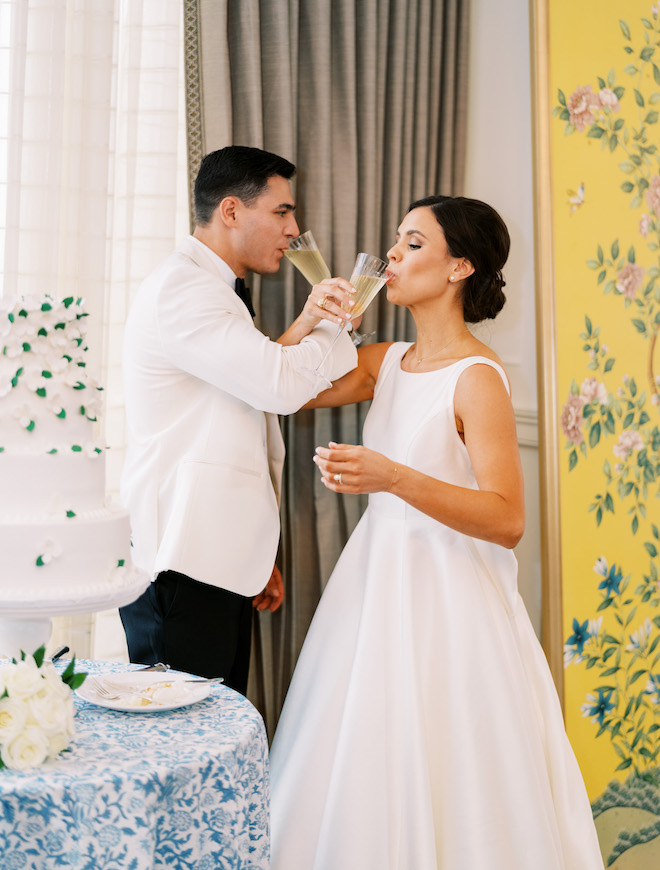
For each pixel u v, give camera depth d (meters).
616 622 2.79
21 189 2.32
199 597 2.13
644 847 2.82
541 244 2.71
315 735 2.12
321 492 2.70
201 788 1.38
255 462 2.21
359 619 2.19
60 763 1.36
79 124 2.38
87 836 1.28
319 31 2.62
